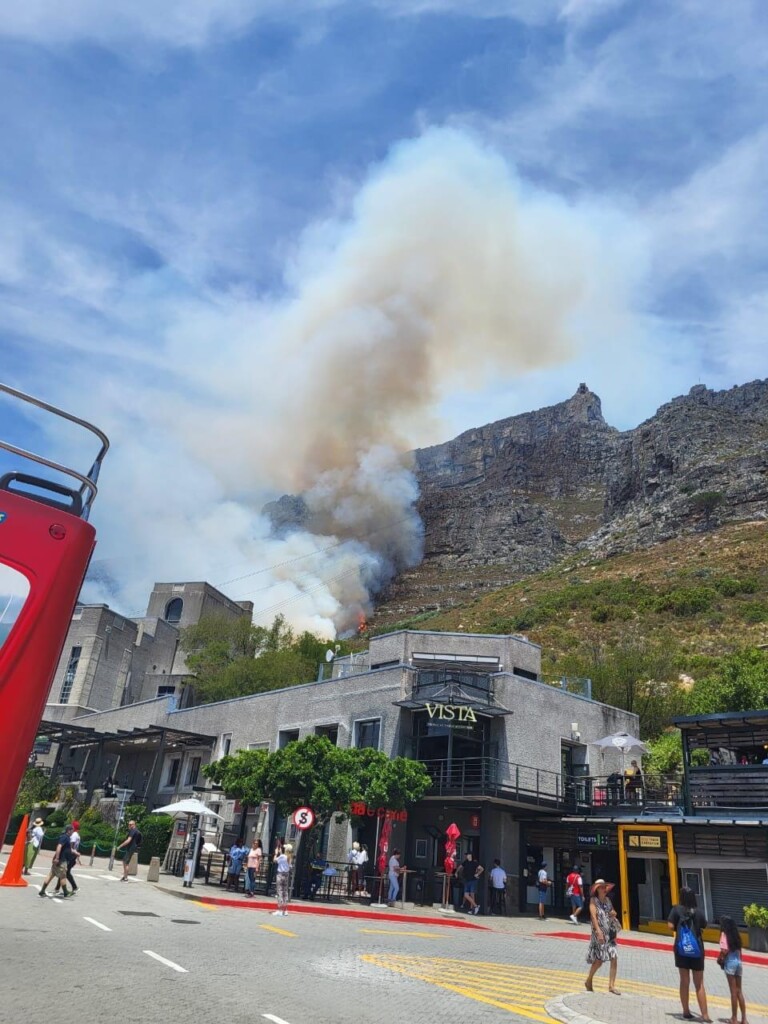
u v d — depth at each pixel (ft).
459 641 106.01
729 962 32.86
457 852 88.99
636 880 85.35
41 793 139.44
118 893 64.90
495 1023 28.60
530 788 93.04
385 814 86.53
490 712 94.73
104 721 155.84
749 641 233.35
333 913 67.62
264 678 168.14
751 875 73.61
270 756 79.77
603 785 104.58
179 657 207.00
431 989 35.24
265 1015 26.17
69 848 59.41
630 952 62.34
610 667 178.19
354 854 82.43
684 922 34.58
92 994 26.81
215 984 31.12
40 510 19.25
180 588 236.63
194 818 94.38
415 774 82.07
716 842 76.43
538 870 93.15
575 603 322.96
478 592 645.51
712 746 82.94
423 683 98.63
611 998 37.04
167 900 64.13
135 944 39.70
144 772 134.72
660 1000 38.04
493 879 82.58
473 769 93.50
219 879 84.53
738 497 405.59
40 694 17.79
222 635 205.77
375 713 99.14
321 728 106.52
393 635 107.76
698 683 140.67
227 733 120.78
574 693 118.62
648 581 331.36
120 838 109.19
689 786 81.20
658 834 79.87
